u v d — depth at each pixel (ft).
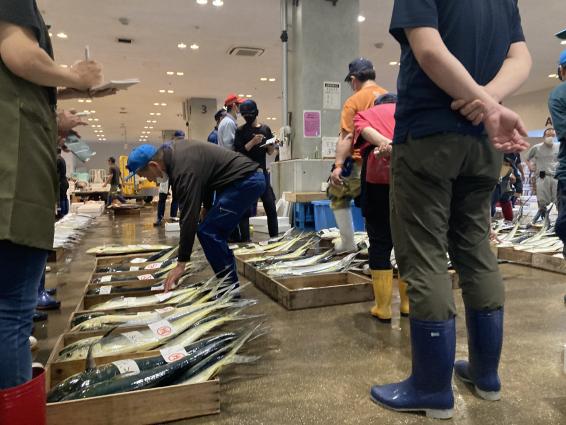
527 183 34.42
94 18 27.73
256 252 13.35
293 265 11.27
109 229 24.68
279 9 26.50
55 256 14.58
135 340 6.28
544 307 8.72
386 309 8.04
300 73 21.13
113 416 4.68
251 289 10.60
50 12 26.58
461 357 6.39
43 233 3.43
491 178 4.83
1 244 3.20
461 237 5.06
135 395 4.74
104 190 46.55
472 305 5.14
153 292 9.22
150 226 26.12
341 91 21.45
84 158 6.36
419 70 4.52
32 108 3.36
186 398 4.90
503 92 4.42
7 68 3.23
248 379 5.88
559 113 8.40
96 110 60.64
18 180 3.23
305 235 15.47
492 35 4.58
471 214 4.98
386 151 6.91
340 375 5.95
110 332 6.54
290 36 22.15
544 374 5.81
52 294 10.44
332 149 21.40
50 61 3.35
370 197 7.85
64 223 19.98
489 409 4.98
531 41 32.40
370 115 7.75
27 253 3.36
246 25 29.19
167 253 12.76
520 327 7.59
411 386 4.99
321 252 13.70
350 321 8.12
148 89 48.44
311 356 6.59
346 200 11.63
